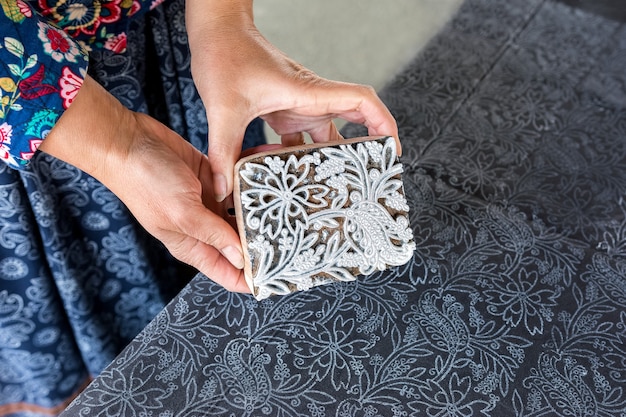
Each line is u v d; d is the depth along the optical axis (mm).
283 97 686
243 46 698
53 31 586
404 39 1032
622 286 690
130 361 619
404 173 809
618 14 1033
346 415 584
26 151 597
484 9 1062
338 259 640
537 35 1008
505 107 898
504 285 688
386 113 702
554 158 830
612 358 626
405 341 639
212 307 664
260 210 614
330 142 648
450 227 745
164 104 987
